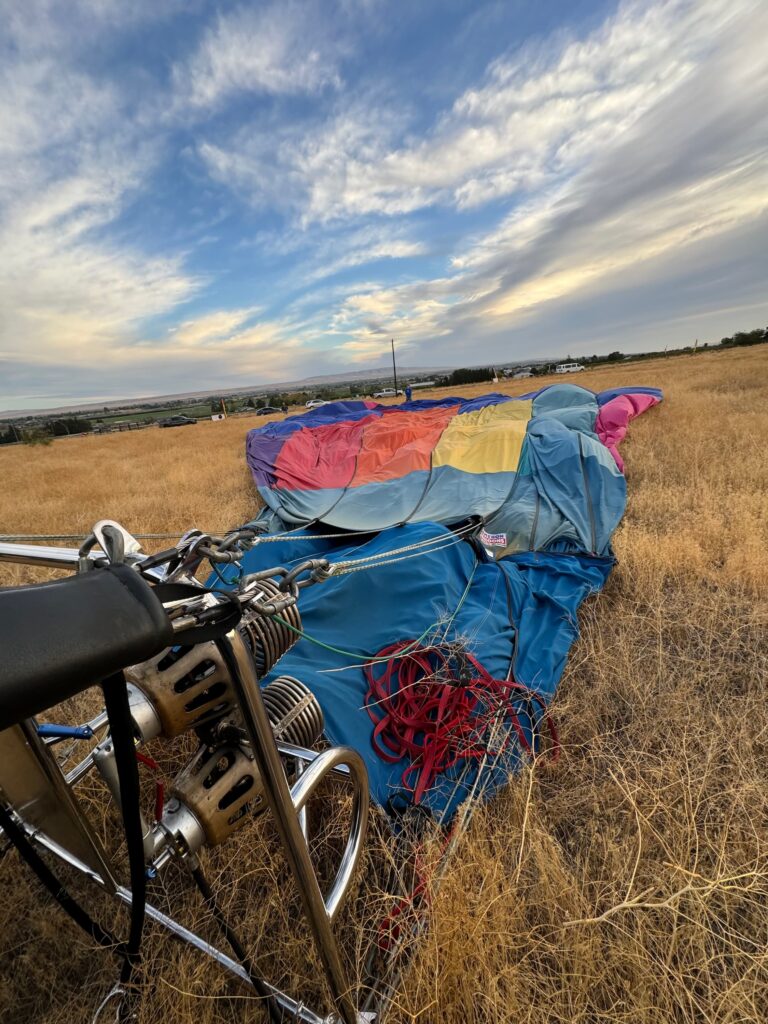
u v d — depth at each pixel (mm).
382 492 7113
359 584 3760
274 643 1759
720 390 16281
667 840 2111
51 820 1438
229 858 2074
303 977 1732
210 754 1376
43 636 637
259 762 1064
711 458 7586
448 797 2455
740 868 1991
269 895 1946
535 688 3205
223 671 1238
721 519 5203
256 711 1019
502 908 1774
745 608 3879
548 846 2043
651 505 6066
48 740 1806
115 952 1784
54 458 18047
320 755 1368
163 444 19938
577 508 5895
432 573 3865
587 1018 1619
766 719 2785
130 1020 1587
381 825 2279
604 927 1823
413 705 2826
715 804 2295
